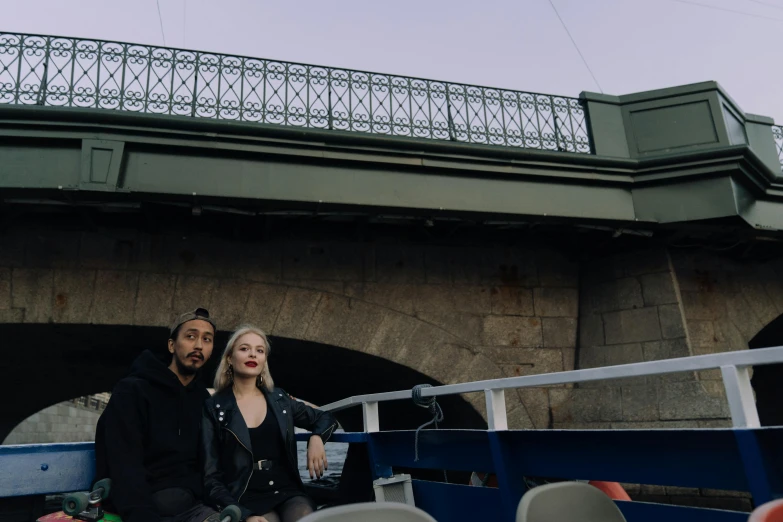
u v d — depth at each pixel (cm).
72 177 657
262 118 736
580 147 848
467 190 777
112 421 268
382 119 778
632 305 859
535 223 809
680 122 844
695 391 756
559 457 288
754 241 888
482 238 896
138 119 675
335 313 808
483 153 782
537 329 884
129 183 670
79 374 1116
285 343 805
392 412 1206
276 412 313
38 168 653
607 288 891
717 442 224
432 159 768
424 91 805
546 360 873
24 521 283
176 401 295
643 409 783
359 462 437
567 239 917
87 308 724
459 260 882
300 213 732
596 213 809
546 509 164
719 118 828
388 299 834
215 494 271
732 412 213
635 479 254
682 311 826
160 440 280
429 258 871
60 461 288
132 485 253
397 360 814
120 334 779
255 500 287
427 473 766
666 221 812
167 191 675
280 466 304
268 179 711
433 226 828
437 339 835
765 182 859
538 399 848
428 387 355
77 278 730
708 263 923
